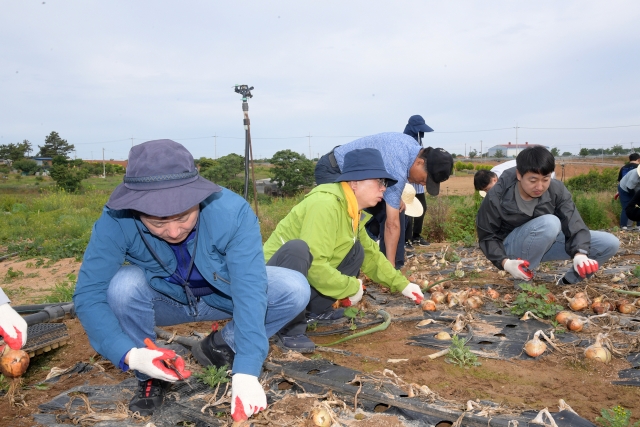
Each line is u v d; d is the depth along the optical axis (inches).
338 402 98.6
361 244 153.1
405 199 254.1
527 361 125.9
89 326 86.5
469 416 91.8
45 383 118.0
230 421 92.2
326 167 202.8
